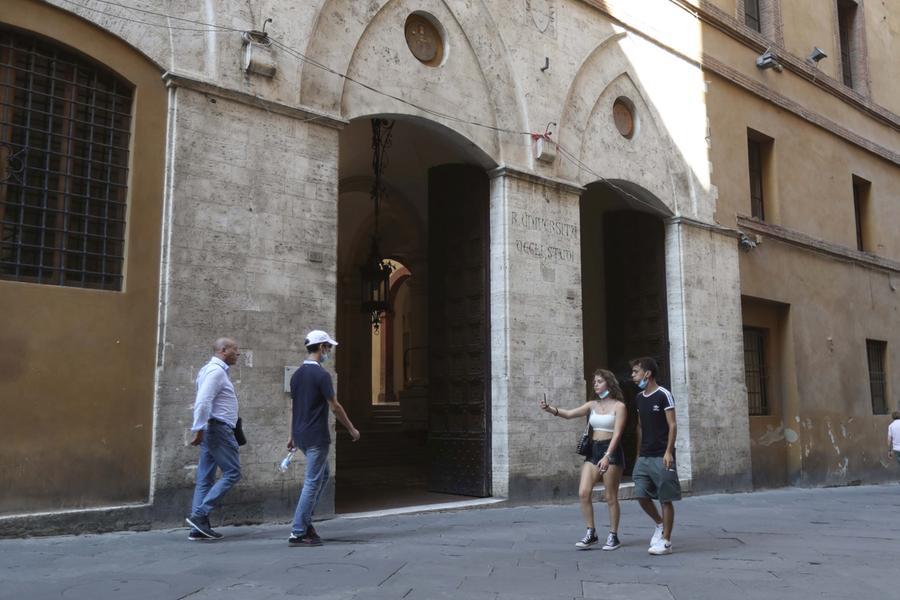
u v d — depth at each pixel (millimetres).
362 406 19984
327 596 5160
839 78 20672
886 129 22250
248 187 9023
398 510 10109
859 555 7320
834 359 18578
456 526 8945
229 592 5223
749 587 5770
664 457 7188
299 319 9266
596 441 7492
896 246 21906
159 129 8523
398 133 14430
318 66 9891
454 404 12180
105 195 8203
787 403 17312
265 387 8875
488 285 11977
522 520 9641
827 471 17688
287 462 7344
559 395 12133
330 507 9328
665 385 14859
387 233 19875
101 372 7824
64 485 7500
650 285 15359
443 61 11516
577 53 13500
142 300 8180
